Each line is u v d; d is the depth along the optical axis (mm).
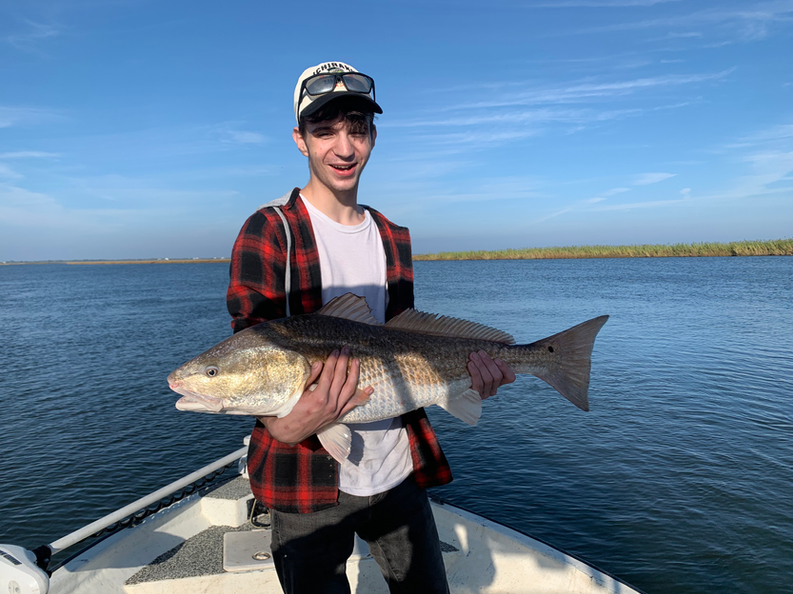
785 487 8141
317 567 2088
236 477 4441
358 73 2205
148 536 3627
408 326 2471
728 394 12891
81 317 34375
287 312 2238
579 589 3430
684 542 6848
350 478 2115
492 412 12141
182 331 26281
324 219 2311
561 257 103625
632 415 11586
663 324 23109
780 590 5918
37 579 2359
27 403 14234
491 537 3865
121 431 12164
